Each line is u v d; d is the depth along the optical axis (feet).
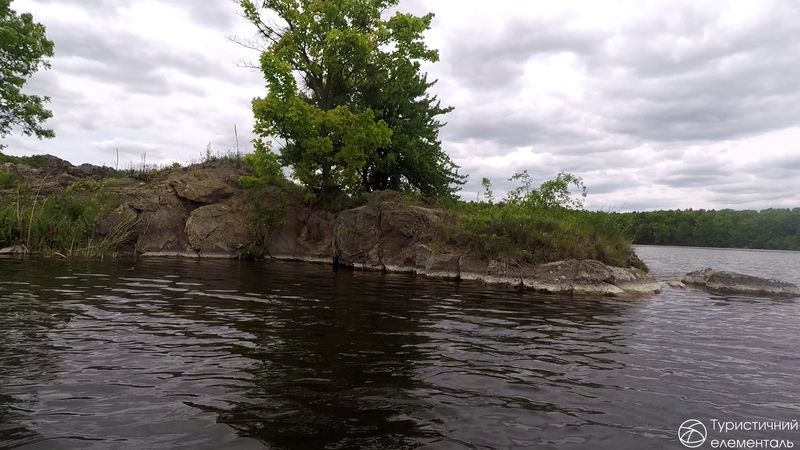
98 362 17.63
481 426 13.42
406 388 16.19
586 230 51.72
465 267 50.47
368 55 71.77
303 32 71.82
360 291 38.29
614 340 24.47
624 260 51.34
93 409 13.55
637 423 14.05
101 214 62.69
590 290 43.06
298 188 74.23
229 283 40.06
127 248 63.16
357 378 17.02
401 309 30.76
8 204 60.90
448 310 31.17
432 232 56.85
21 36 75.46
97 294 31.76
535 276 45.34
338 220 65.46
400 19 72.79
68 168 81.05
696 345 23.91
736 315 33.42
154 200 68.44
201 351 19.56
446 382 17.01
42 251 56.49
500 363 19.62
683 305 37.68
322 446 11.80
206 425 12.78
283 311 28.53
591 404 15.43
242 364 18.08
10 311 25.32
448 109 80.43
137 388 15.28
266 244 68.23
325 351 20.22
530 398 15.79
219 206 69.46
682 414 14.82
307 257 67.82
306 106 64.80
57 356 18.10
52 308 26.58
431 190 76.79
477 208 61.21
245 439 12.05
